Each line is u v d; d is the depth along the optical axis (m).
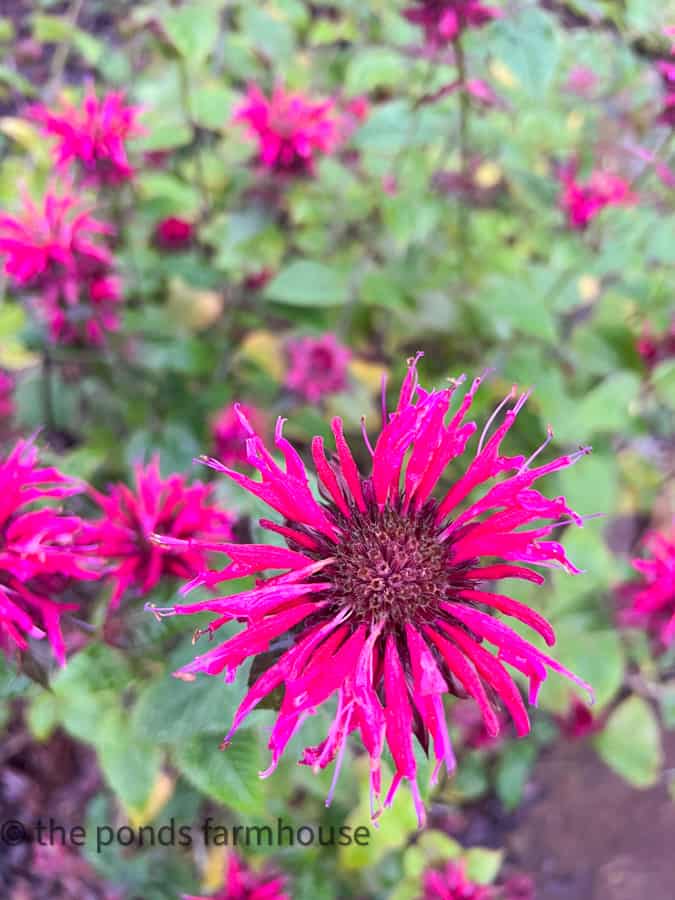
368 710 0.14
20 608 0.19
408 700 0.15
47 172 0.39
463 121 0.33
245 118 0.34
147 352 0.36
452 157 0.41
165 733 0.19
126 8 0.50
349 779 0.32
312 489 0.19
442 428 0.17
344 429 0.36
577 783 0.43
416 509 0.18
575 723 0.35
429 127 0.35
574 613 0.30
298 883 0.31
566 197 0.35
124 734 0.24
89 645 0.20
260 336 0.40
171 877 0.34
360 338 0.42
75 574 0.19
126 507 0.22
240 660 0.15
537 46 0.27
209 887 0.31
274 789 0.30
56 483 0.21
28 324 0.35
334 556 0.17
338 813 0.33
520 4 0.28
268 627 0.15
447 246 0.39
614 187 0.35
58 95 0.44
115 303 0.32
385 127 0.35
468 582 0.17
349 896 0.34
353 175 0.38
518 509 0.16
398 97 0.43
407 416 0.16
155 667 0.21
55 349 0.34
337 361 0.36
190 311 0.41
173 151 0.42
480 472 0.17
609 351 0.38
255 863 0.31
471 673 0.15
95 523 0.21
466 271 0.38
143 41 0.44
